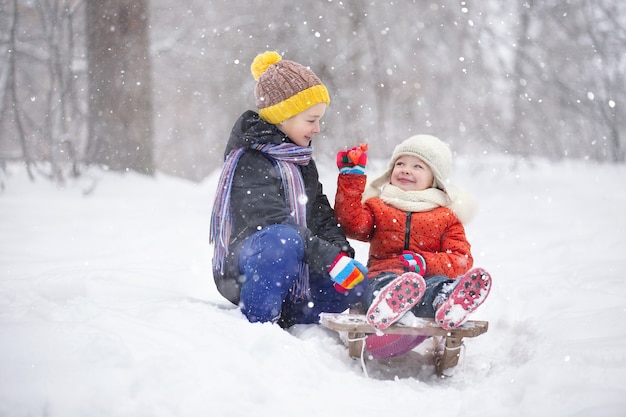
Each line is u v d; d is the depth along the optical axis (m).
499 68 12.84
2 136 12.52
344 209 3.46
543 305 3.70
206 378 2.33
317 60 12.02
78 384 2.21
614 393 2.29
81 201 8.55
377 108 12.80
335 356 2.93
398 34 12.78
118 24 10.27
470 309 2.80
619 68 12.86
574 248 5.65
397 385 2.62
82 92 11.84
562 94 12.84
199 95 17.39
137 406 2.15
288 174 3.27
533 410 2.24
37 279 3.81
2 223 6.75
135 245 5.80
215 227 3.29
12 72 10.45
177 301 3.29
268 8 12.99
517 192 10.02
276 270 3.01
